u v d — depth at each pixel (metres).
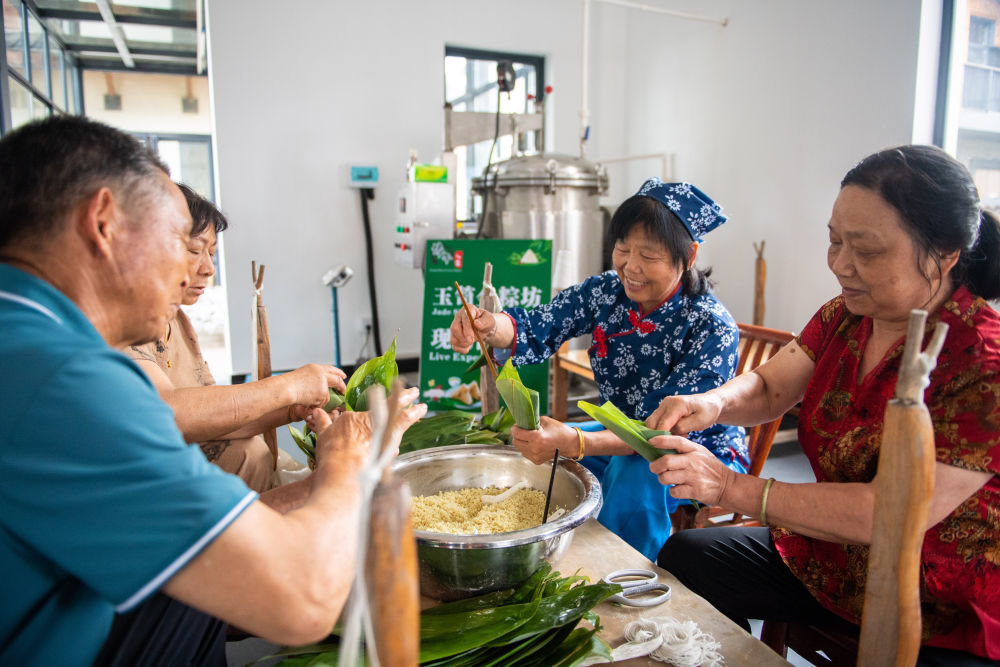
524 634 0.90
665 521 1.56
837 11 3.67
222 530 0.64
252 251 4.68
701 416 1.26
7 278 0.67
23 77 3.82
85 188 0.68
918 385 0.68
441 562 0.98
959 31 3.26
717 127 4.59
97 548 0.62
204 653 0.94
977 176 3.40
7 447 0.61
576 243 4.11
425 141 5.01
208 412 1.28
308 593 0.68
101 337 0.70
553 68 5.31
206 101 8.67
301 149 4.70
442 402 3.54
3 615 0.65
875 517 0.72
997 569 1.01
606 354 1.85
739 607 1.35
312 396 1.40
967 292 1.01
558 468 1.24
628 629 0.97
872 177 0.95
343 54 4.70
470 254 3.42
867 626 0.76
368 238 4.84
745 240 4.42
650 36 5.16
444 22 4.93
